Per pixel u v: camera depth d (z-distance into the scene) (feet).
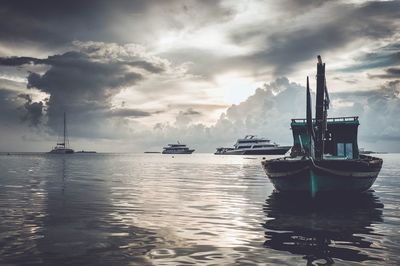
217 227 46.16
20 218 51.65
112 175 153.38
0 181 118.42
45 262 31.37
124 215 54.54
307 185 71.61
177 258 32.68
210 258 32.76
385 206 65.67
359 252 34.73
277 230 44.47
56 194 81.76
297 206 64.85
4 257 32.71
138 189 93.56
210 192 87.10
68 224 47.55
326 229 45.34
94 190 90.48
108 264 30.89
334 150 90.84
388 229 45.42
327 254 34.09
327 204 68.03
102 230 44.01
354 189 78.48
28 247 36.04
